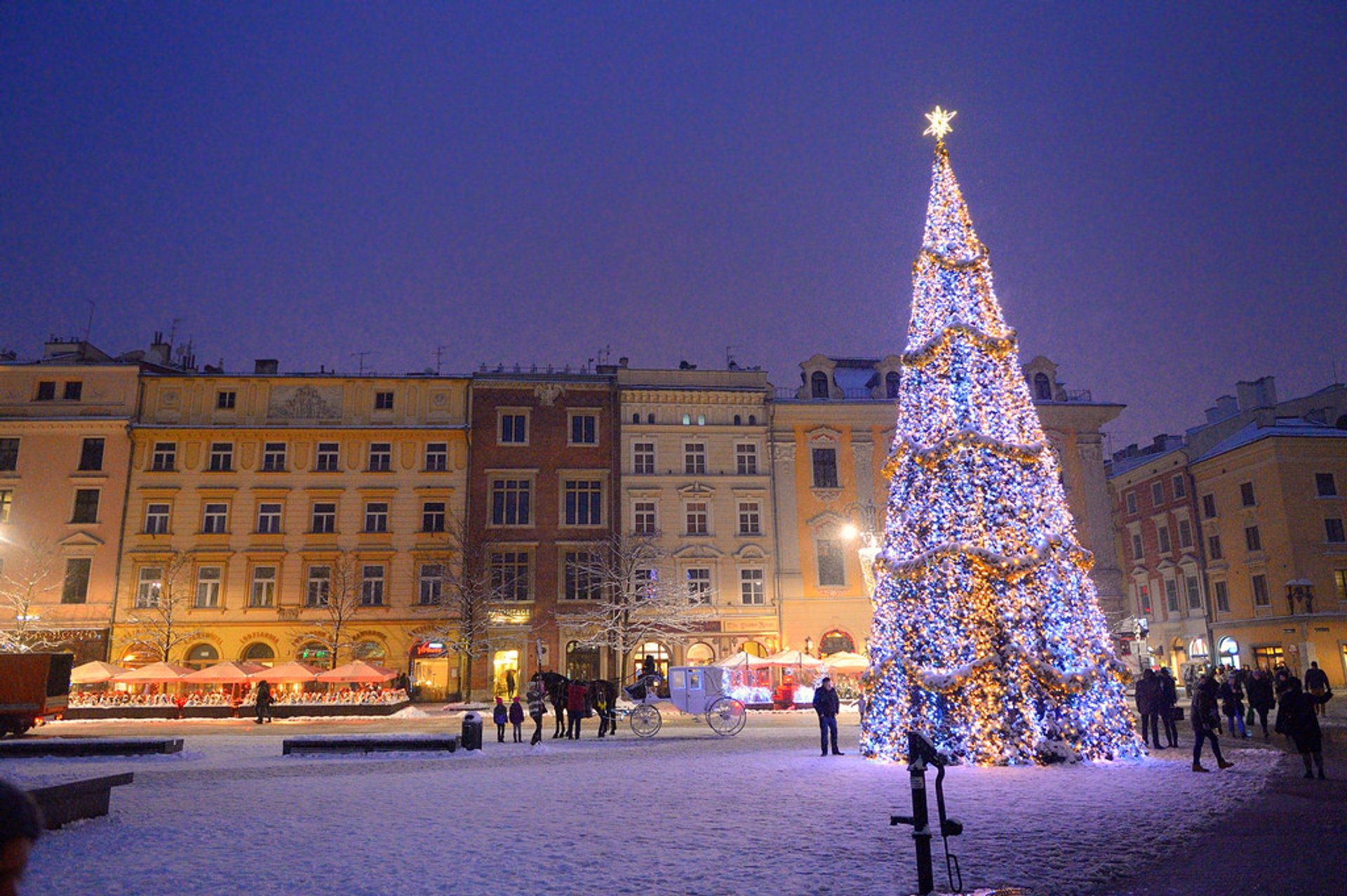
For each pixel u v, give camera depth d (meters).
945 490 19.00
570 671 50.75
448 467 52.31
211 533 50.19
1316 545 52.84
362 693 43.25
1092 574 54.12
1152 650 61.53
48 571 49.00
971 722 17.58
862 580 52.72
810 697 41.47
